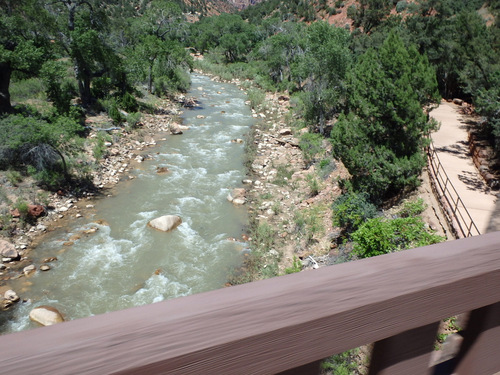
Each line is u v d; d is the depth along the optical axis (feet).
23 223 55.01
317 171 74.54
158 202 64.90
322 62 94.53
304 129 102.27
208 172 77.61
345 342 2.89
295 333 2.64
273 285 2.68
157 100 125.49
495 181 58.85
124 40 168.66
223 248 53.21
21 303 42.34
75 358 2.06
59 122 70.79
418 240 41.73
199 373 2.41
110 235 55.06
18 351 1.97
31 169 63.00
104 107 105.19
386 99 56.90
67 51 101.76
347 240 50.65
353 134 56.65
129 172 75.56
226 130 103.76
